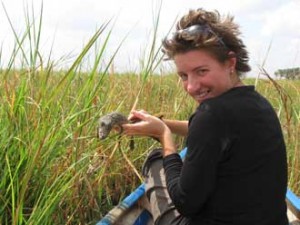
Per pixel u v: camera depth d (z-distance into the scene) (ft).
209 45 5.32
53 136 7.86
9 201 7.59
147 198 7.99
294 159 11.00
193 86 5.55
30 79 8.45
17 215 6.79
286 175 5.68
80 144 8.63
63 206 8.57
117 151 9.73
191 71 5.51
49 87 8.93
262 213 5.38
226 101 5.29
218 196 5.40
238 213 5.39
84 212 8.78
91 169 8.66
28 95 8.34
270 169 5.36
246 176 5.28
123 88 11.39
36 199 7.79
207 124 5.19
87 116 8.86
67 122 8.00
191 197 5.33
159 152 7.79
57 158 8.40
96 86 8.75
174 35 5.51
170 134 6.64
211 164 5.20
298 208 8.36
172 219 6.72
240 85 5.62
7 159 7.16
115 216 7.60
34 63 8.59
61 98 8.33
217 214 5.47
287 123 11.45
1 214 7.39
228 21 5.52
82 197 8.47
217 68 5.44
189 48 5.42
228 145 5.18
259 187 5.32
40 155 7.70
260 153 5.28
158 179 7.35
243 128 5.21
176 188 5.58
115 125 6.83
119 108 9.58
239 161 5.24
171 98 13.01
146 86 11.20
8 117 7.88
